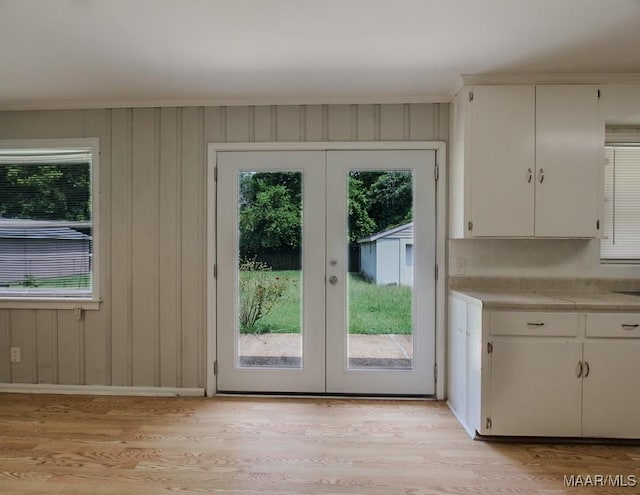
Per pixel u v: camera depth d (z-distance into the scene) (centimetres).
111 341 303
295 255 299
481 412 227
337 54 226
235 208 298
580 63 237
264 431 242
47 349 305
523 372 225
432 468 203
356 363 298
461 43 214
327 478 194
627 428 222
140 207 300
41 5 179
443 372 291
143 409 274
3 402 286
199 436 236
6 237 310
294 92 279
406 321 296
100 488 185
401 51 222
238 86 269
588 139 249
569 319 223
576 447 224
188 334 300
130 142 300
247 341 302
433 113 289
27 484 188
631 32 203
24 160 307
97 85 267
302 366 298
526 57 229
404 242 294
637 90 252
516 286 283
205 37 207
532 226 250
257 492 183
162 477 194
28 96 285
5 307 305
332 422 255
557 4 179
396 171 293
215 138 297
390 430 244
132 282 301
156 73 249
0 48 218
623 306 221
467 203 252
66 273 309
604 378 222
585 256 280
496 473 199
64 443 227
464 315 254
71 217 308
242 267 302
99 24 195
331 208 294
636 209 281
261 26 198
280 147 294
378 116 291
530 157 249
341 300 295
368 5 180
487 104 251
